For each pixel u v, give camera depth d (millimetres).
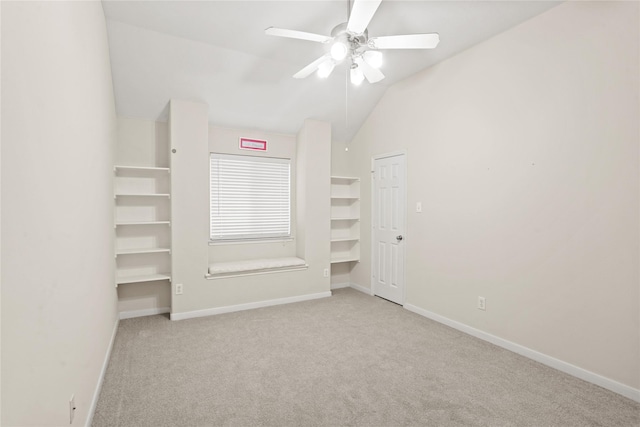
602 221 2219
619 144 2133
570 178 2385
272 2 2453
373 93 4207
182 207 3568
